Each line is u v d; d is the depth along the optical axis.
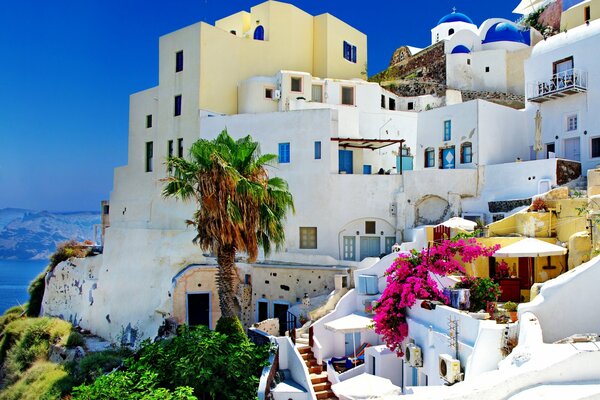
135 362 15.86
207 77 35.38
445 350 14.37
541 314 11.89
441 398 8.00
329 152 30.02
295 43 40.69
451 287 16.02
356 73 45.09
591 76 27.80
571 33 29.27
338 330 19.48
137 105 39.91
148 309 30.88
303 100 35.12
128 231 34.31
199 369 15.01
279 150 31.03
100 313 35.12
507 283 17.81
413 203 29.67
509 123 30.95
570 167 26.83
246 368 16.00
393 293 17.58
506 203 27.38
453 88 43.94
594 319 11.96
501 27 44.41
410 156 37.97
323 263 27.08
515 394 8.02
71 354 31.06
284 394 16.02
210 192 18.12
